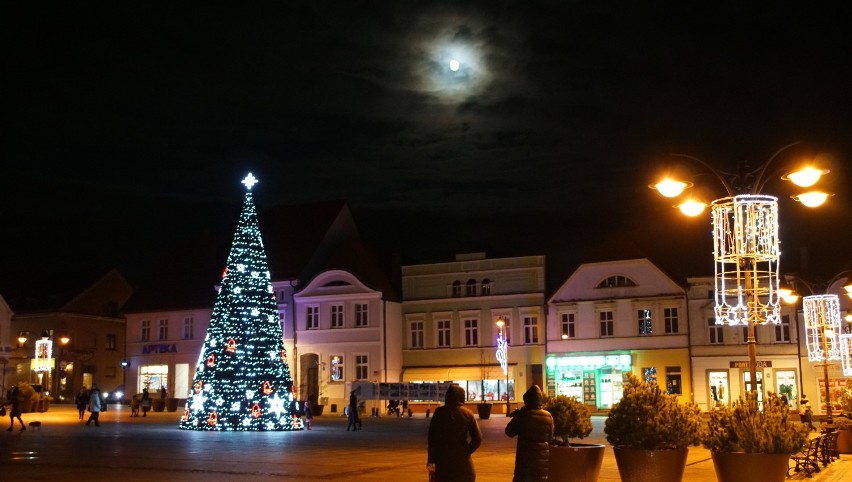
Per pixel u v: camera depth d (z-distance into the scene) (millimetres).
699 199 18562
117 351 84312
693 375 57969
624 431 15852
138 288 77312
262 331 39594
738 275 17719
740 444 14992
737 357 57031
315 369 67375
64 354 78750
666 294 59281
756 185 17641
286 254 70375
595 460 15625
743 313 17828
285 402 40156
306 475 20891
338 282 66312
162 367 73812
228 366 39125
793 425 15055
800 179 17234
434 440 12758
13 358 79938
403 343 66875
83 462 24125
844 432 27469
